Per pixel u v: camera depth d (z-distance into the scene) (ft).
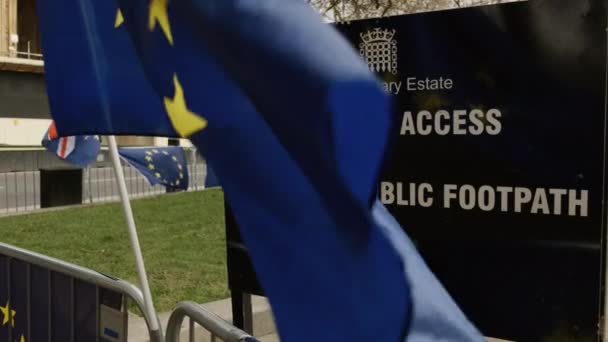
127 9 7.13
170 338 8.22
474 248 8.45
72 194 44.96
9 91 126.11
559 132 7.79
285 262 4.72
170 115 6.15
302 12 4.33
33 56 139.03
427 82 8.66
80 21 7.98
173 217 37.29
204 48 5.44
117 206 42.68
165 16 6.19
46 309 10.77
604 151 7.52
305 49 4.26
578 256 7.76
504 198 8.21
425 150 8.75
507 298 8.27
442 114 8.59
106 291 9.51
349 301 4.38
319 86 4.15
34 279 11.01
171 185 19.60
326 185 4.27
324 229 4.41
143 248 27.84
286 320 4.74
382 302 4.23
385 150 3.92
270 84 4.59
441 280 8.71
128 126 7.43
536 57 7.88
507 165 8.16
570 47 7.64
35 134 130.21
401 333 4.13
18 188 62.18
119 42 7.46
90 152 19.98
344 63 4.05
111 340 9.46
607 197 7.56
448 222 8.61
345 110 4.05
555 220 7.89
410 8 44.57
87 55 7.98
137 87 7.21
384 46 8.95
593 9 7.45
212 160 5.32
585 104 7.60
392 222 4.31
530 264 8.08
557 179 7.84
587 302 7.73
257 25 4.67
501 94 8.14
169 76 6.17
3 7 131.75
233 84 5.05
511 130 8.11
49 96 8.61
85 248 28.04
